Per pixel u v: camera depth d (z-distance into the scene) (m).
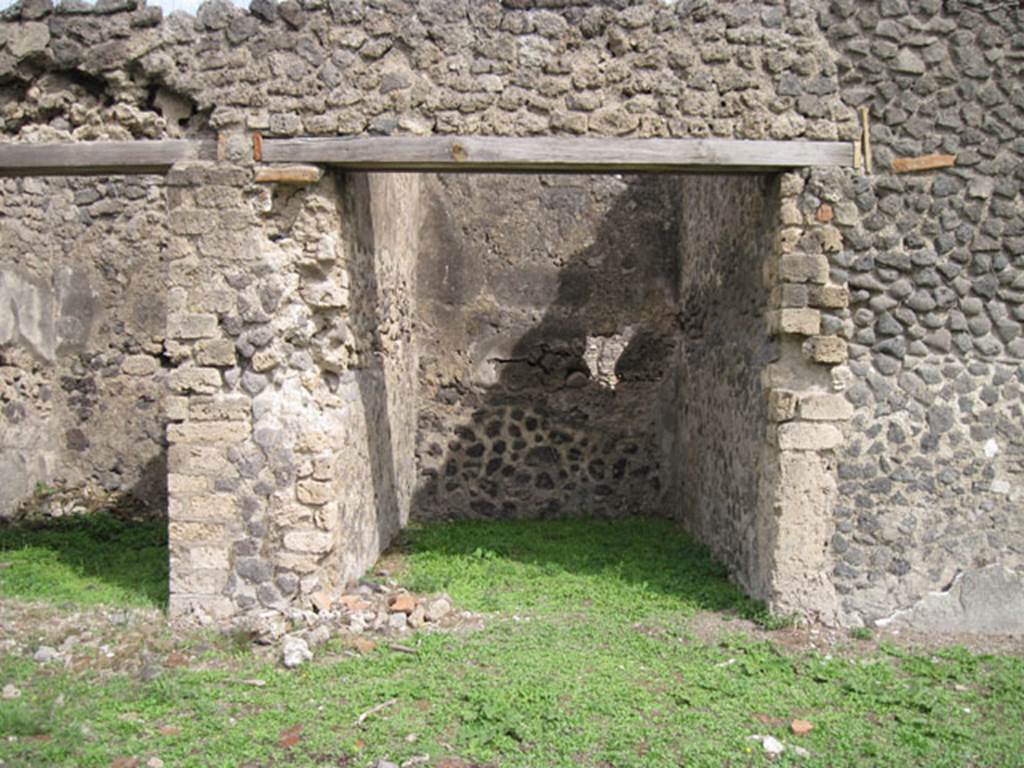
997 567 5.43
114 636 5.12
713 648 5.05
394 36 5.40
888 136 5.39
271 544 5.48
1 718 3.95
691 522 7.91
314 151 5.41
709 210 7.46
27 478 8.19
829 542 5.43
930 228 5.39
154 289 8.35
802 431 5.39
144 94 5.56
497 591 6.09
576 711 4.14
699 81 5.36
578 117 5.37
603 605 5.80
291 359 5.55
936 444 5.45
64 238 8.38
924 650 5.10
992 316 5.44
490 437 9.05
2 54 5.56
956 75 5.38
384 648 4.92
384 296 7.31
